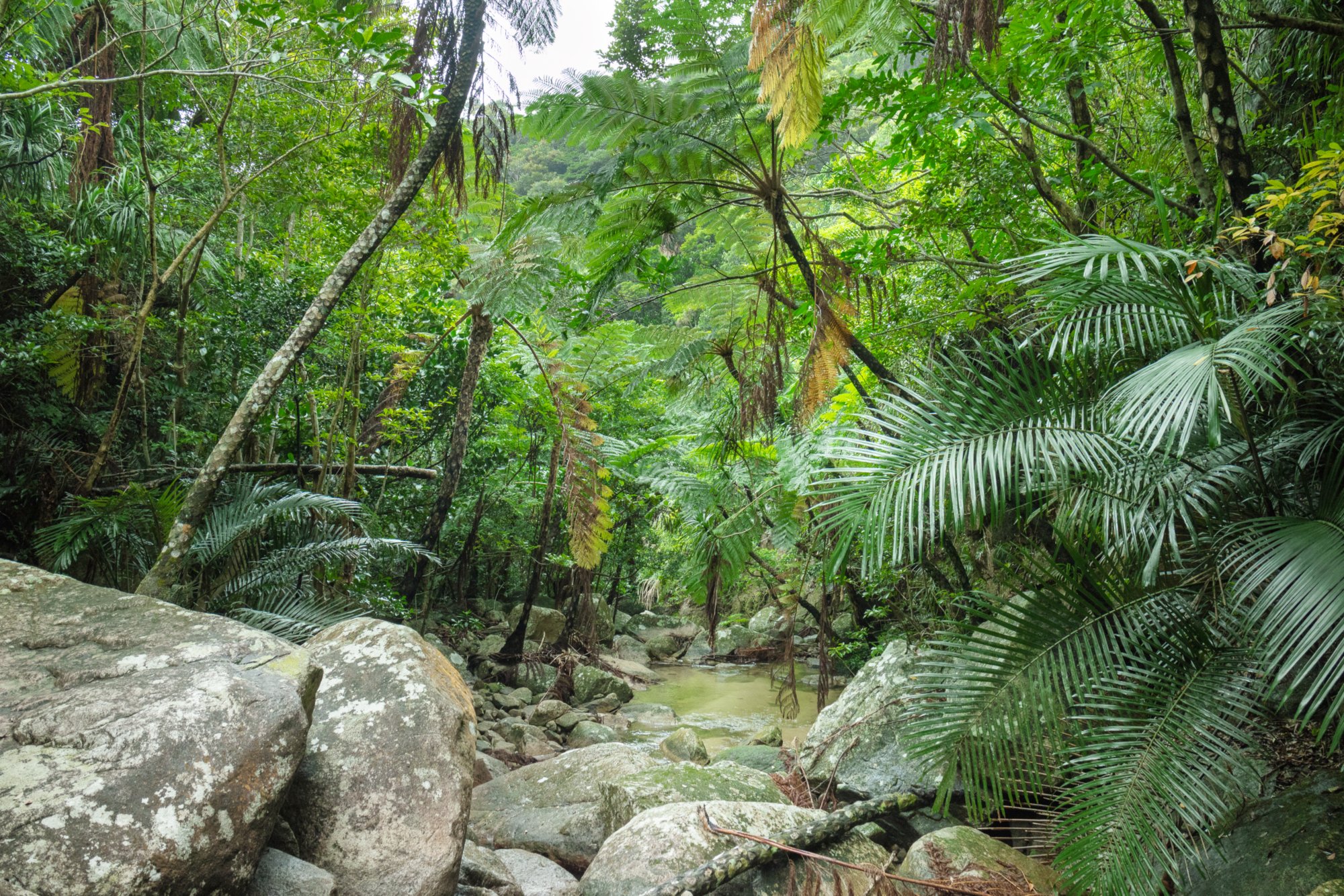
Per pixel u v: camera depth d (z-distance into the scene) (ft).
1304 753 10.11
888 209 22.50
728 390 19.75
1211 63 9.84
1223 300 9.74
